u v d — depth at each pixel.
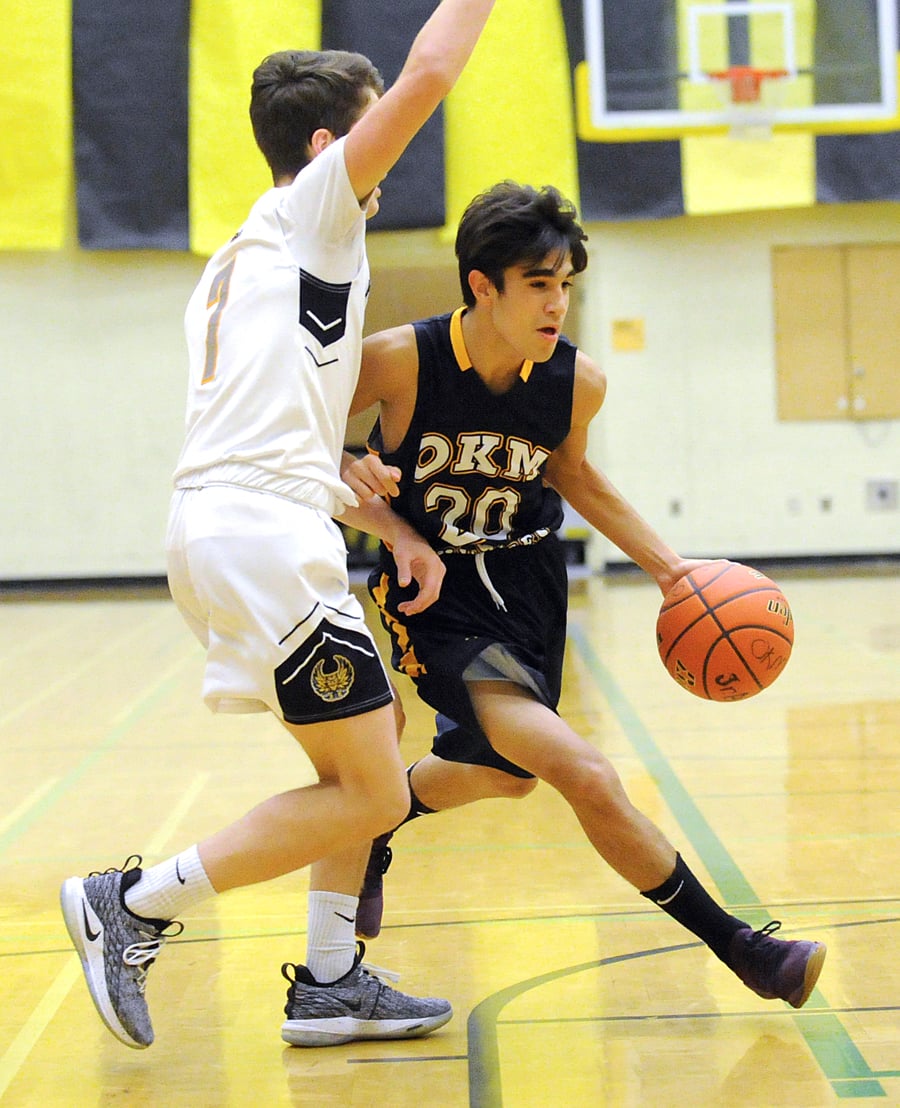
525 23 21.08
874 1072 3.91
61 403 22.55
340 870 4.38
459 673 4.41
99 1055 4.27
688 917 4.40
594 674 12.18
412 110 3.81
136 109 21.47
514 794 5.07
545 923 5.46
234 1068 4.14
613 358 22.80
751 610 4.62
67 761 9.34
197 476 4.00
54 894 6.19
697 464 22.95
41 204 21.77
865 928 5.23
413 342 4.42
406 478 4.60
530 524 4.77
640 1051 4.14
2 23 21.30
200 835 7.27
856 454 22.98
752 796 7.64
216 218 21.70
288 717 3.90
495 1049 4.21
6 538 22.75
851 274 22.77
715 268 22.66
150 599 20.73
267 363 3.95
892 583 19.48
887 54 20.08
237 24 21.19
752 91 20.23
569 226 4.16
